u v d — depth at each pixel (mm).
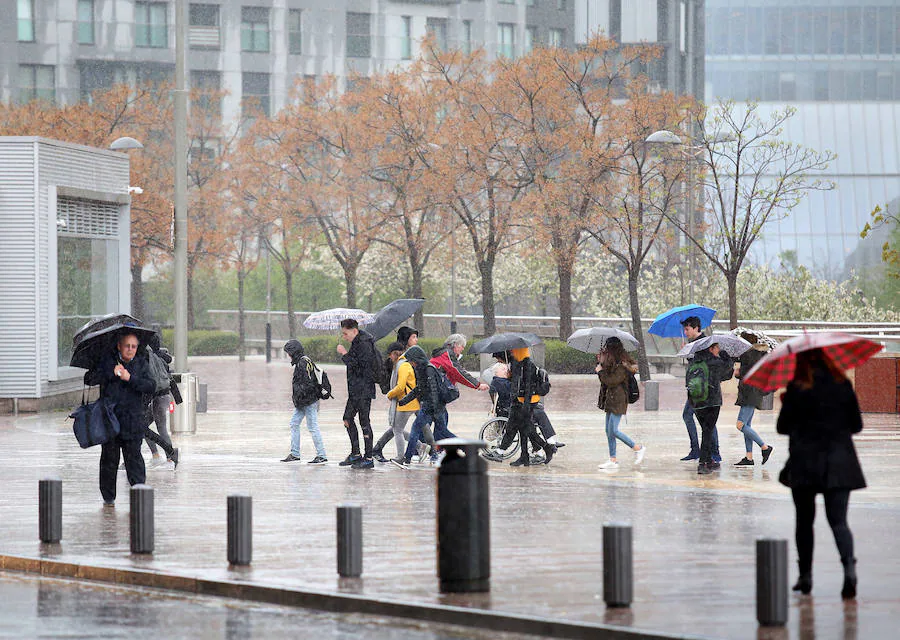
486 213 106250
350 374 37562
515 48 143250
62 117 124312
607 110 93812
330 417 57156
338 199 113500
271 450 42781
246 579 20922
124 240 66438
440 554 19812
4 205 58531
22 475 35906
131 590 21312
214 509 28859
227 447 43750
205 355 129625
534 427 38281
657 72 139000
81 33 142750
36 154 58375
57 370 59844
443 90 104812
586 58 97688
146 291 135250
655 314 112000
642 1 139750
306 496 31188
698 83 145125
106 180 65000
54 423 53469
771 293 109125
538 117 98688
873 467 37000
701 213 110000
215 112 129375
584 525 26484
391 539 24656
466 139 98562
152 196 124750
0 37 141500
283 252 135125
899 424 51438
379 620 18844
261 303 141625
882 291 160875
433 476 35438
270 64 143875
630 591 18562
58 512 24672
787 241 196750
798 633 16906
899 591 19688
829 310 108188
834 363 18969
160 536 25234
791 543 24297
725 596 19312
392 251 119438
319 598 19672
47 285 59219
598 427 50844
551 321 115500
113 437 29547
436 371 37438
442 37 144375
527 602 18953
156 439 36969
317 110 116188
